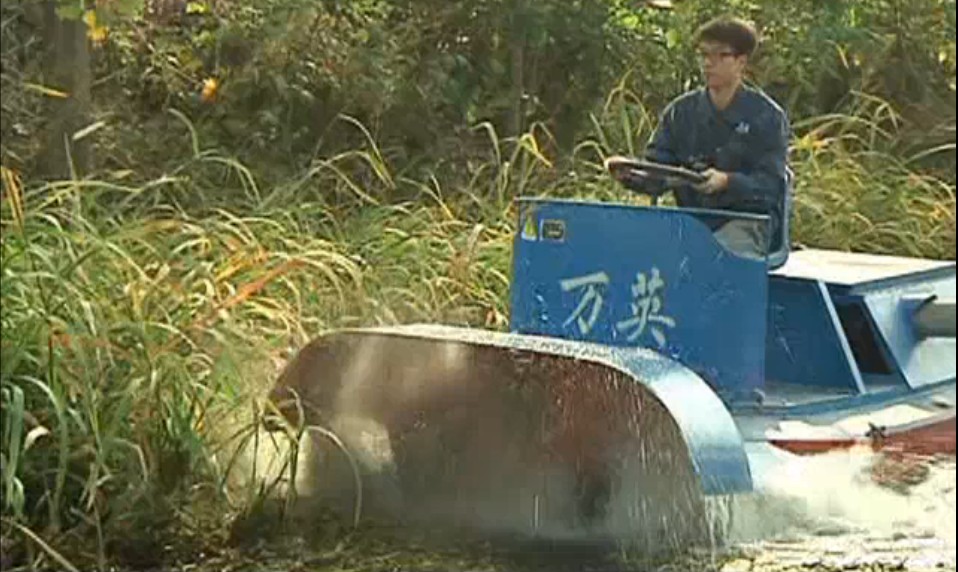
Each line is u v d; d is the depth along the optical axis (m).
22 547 6.83
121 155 12.16
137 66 13.13
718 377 7.41
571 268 7.71
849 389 7.77
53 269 7.43
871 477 7.05
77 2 8.99
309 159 12.66
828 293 7.90
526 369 7.08
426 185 12.07
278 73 13.23
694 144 8.30
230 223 9.29
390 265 10.00
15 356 7.03
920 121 13.43
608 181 11.96
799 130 13.23
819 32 13.12
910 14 13.48
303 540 7.17
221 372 7.48
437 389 7.38
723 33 8.15
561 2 13.72
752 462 6.91
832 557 6.54
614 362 6.80
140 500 7.12
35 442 7.04
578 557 6.90
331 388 7.56
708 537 6.57
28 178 11.01
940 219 11.63
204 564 6.93
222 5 13.25
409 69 13.62
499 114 13.74
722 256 7.41
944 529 6.77
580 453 6.97
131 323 7.36
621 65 13.84
